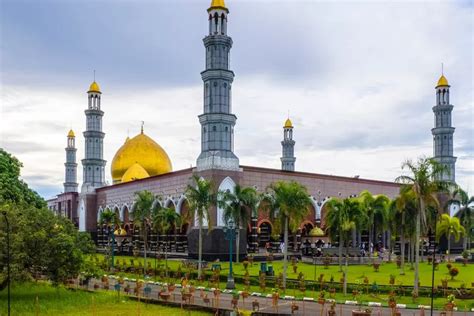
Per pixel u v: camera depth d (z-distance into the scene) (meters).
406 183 40.31
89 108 100.62
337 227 43.44
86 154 99.38
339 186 82.62
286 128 105.25
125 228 88.12
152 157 99.81
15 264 35.03
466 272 52.47
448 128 90.19
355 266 58.00
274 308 33.41
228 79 68.12
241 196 56.16
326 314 31.36
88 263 40.62
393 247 81.56
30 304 34.72
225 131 67.38
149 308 34.19
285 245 42.34
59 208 114.62
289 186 44.00
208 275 48.44
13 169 52.72
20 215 38.81
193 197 51.28
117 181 100.88
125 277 51.78
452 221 68.56
